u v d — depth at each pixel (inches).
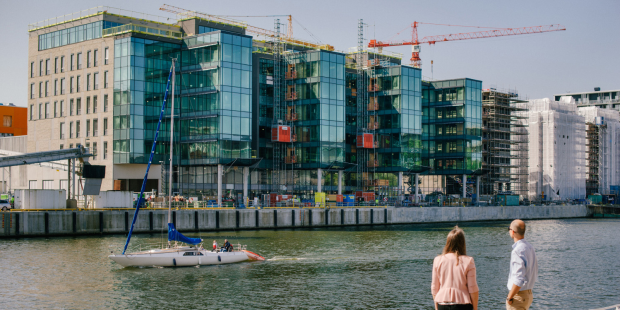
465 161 5772.6
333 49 5748.0
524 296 703.7
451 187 6141.7
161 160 4301.2
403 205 4909.0
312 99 4813.0
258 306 1781.5
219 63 4227.4
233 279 2170.3
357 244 3174.2
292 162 4857.3
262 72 4889.3
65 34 4616.1
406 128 5305.1
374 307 1776.6
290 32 5851.4
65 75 4613.7
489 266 2519.7
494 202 5728.3
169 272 2287.2
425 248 3034.0
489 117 6550.2
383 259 2657.5
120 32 4222.4
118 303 1800.0
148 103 4239.7
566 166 7440.9
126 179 4264.3
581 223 5187.0
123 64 4202.8
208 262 2452.0
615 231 4298.7
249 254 2568.9
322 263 2539.4
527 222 5315.0
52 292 1925.4
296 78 4906.5
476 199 5905.5
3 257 2511.1
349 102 5452.8
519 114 7495.1
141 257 2347.4
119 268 2325.3
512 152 7357.3
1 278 2111.2
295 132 4896.7
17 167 4820.4
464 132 5762.8
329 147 4798.2
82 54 4488.2
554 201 6555.1
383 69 5393.7
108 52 4301.2
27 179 4749.0
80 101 4493.1
